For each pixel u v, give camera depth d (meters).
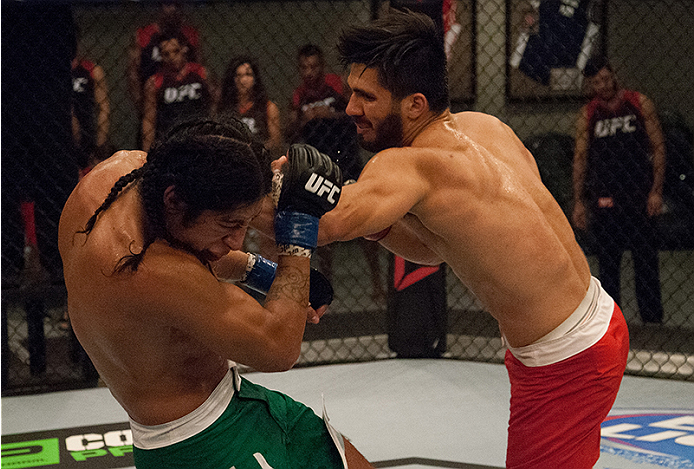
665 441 3.17
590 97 4.88
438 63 1.76
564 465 1.88
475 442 3.26
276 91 7.77
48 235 4.18
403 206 1.62
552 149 5.69
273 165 1.57
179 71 4.55
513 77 5.14
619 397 3.86
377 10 4.39
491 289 1.84
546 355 1.83
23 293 4.17
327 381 4.27
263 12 7.52
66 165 4.15
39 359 4.29
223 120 1.38
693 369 4.25
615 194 4.86
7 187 4.09
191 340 1.44
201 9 5.80
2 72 3.99
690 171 5.41
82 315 1.40
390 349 4.70
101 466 3.10
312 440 1.64
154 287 1.31
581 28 4.97
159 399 1.46
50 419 3.74
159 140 1.37
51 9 4.01
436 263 2.16
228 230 1.34
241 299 1.39
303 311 1.47
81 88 4.35
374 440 3.31
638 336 4.86
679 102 5.71
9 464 3.14
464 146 1.79
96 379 4.30
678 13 6.12
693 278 6.48
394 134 1.79
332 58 5.91
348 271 7.02
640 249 4.93
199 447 1.47
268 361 1.42
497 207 1.77
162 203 1.32
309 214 1.48
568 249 1.94
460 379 4.23
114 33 6.59
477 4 5.32
